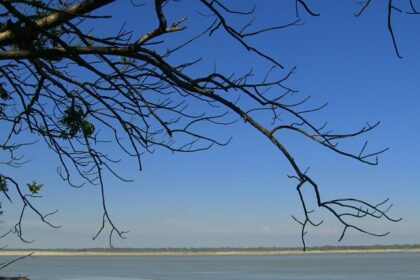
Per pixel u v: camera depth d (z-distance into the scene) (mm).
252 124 4387
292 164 4184
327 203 4035
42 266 158250
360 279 84562
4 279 12875
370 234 3955
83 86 5090
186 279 89062
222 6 4367
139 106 5277
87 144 5992
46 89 5910
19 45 4520
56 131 6254
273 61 4621
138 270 127750
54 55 4555
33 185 7973
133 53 4527
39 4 4031
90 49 4539
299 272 110500
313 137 4246
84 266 158125
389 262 178750
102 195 5703
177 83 4609
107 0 4309
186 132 5215
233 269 131625
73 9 4344
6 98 6492
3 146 6945
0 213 7215
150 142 5426
